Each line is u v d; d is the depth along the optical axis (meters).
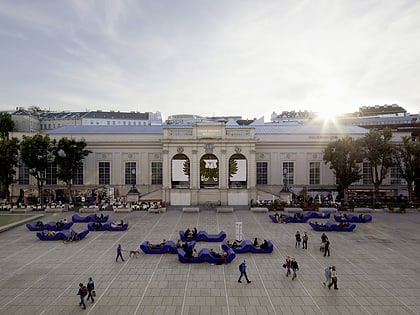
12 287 27.94
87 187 79.44
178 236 44.84
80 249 38.94
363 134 81.62
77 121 144.25
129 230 48.50
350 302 25.06
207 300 25.41
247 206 70.25
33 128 136.12
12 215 59.78
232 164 73.06
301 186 80.12
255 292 26.83
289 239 43.19
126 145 79.62
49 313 23.38
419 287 27.94
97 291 27.06
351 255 36.50
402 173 72.94
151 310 23.81
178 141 72.38
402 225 51.69
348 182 69.62
